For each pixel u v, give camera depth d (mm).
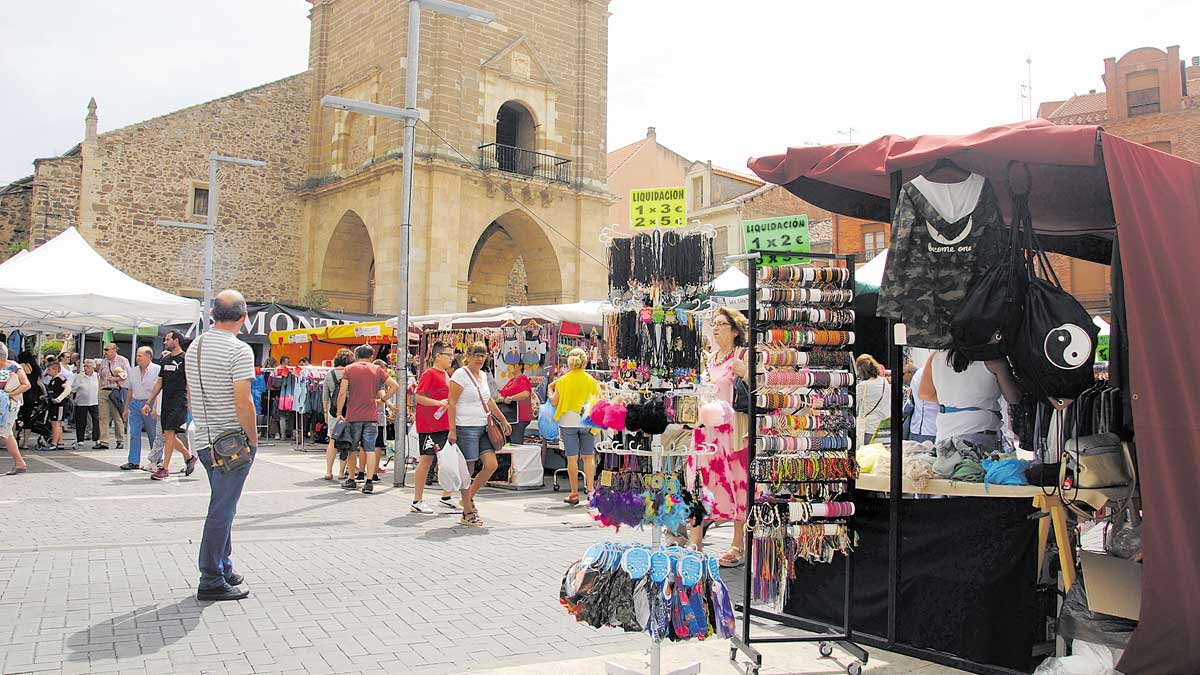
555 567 6453
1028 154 3857
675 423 4098
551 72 30297
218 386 5199
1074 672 3811
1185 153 26141
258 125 31188
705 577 3812
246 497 9844
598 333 13906
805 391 4488
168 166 29656
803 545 4418
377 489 10953
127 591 5359
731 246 35438
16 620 4676
